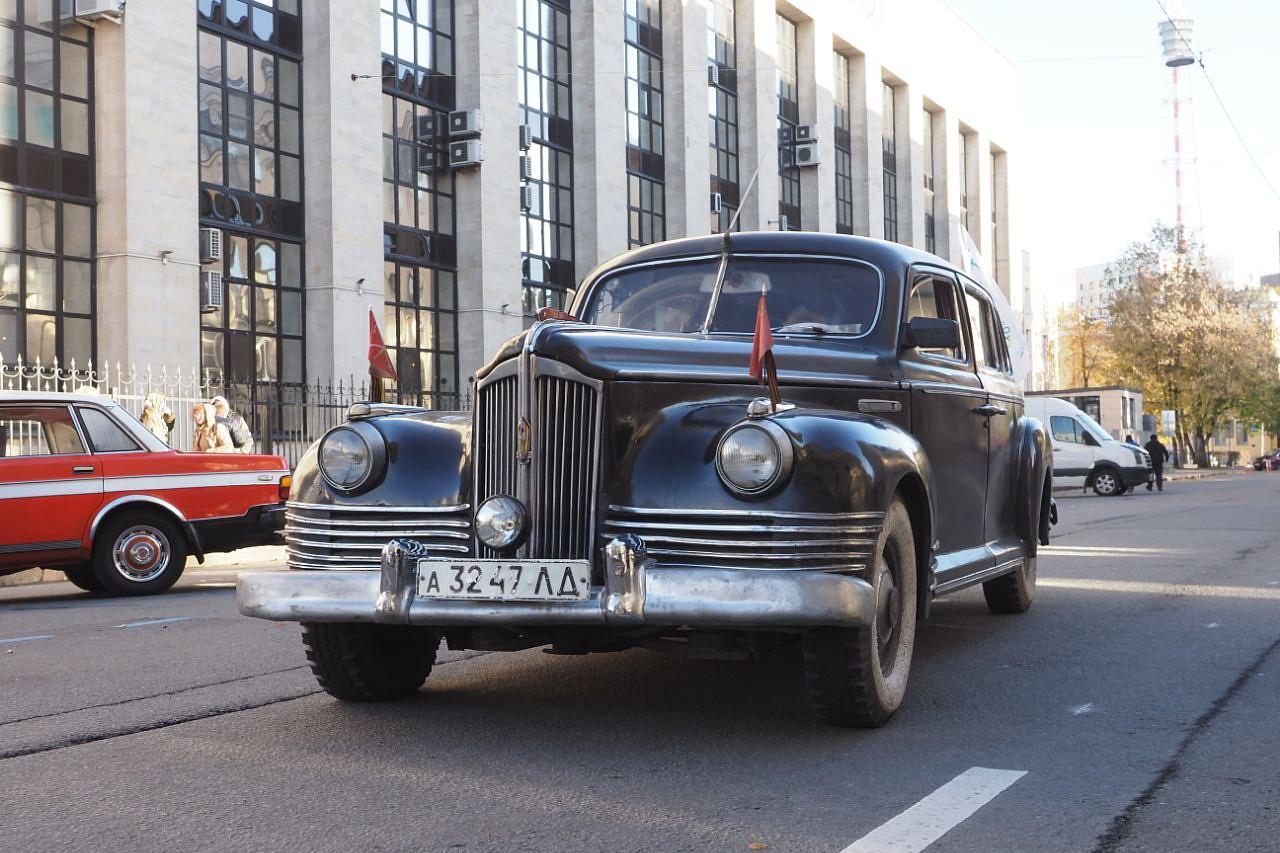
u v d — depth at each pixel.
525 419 4.82
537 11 33.44
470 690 5.99
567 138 34.28
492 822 3.88
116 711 5.67
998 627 7.90
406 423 5.29
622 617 4.57
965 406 6.75
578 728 5.15
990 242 60.88
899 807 4.00
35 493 10.52
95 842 3.75
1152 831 3.76
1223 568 11.38
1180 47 88.44
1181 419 65.50
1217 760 4.61
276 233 25.94
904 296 6.20
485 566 4.74
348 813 3.99
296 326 26.39
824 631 4.82
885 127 51.78
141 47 22.84
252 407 24.95
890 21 50.69
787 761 4.59
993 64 61.62
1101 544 14.35
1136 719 5.29
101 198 22.70
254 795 4.22
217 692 6.08
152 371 22.77
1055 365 85.94
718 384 5.01
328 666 5.57
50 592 11.92
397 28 29.36
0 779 4.50
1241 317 63.12
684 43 38.25
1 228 21.17
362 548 5.10
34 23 21.80
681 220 37.91
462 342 30.58
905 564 5.27
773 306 6.22
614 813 3.96
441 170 30.50
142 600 10.66
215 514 11.29
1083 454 31.39
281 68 26.31
